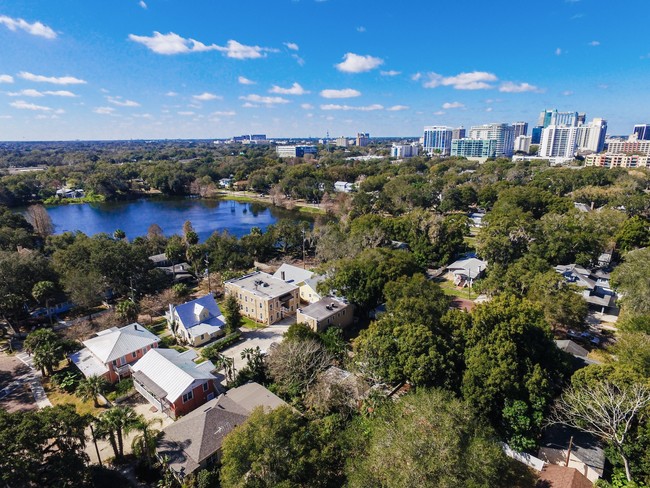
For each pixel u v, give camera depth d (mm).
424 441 28469
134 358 52125
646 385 33312
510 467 35500
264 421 31688
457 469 27672
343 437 35281
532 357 42656
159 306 71438
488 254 83375
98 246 77250
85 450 38562
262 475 29281
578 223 95562
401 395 41938
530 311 46000
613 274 64875
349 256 83375
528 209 126500
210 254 95188
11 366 53969
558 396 41188
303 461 30047
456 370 42375
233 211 178500
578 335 60250
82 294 65938
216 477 33094
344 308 63594
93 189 195125
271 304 66938
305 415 40656
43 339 51406
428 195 157000
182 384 43438
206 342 60781
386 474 27625
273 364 46656
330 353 50875
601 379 37281
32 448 28531
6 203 170750
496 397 38844
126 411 36281
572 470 33844
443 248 91688
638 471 32625
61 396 47344
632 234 88375
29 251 80188
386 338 45000
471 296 78312
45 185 197750
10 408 45094
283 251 111750
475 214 155375
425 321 49031
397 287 59312
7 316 62812
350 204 152750
